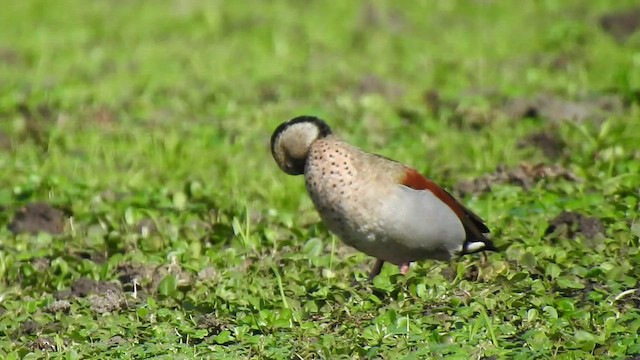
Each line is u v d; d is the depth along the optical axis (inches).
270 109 713.6
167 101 745.0
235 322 406.6
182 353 383.6
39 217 529.0
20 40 925.2
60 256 474.6
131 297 435.8
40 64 848.3
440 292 413.1
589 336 373.1
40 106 729.0
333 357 367.9
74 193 560.7
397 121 680.4
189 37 927.0
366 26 944.9
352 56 849.5
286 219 510.6
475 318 394.6
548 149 604.1
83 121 705.0
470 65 797.9
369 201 400.2
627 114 664.4
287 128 415.2
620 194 509.0
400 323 390.0
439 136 646.5
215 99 740.7
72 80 794.2
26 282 457.4
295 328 396.2
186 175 597.3
